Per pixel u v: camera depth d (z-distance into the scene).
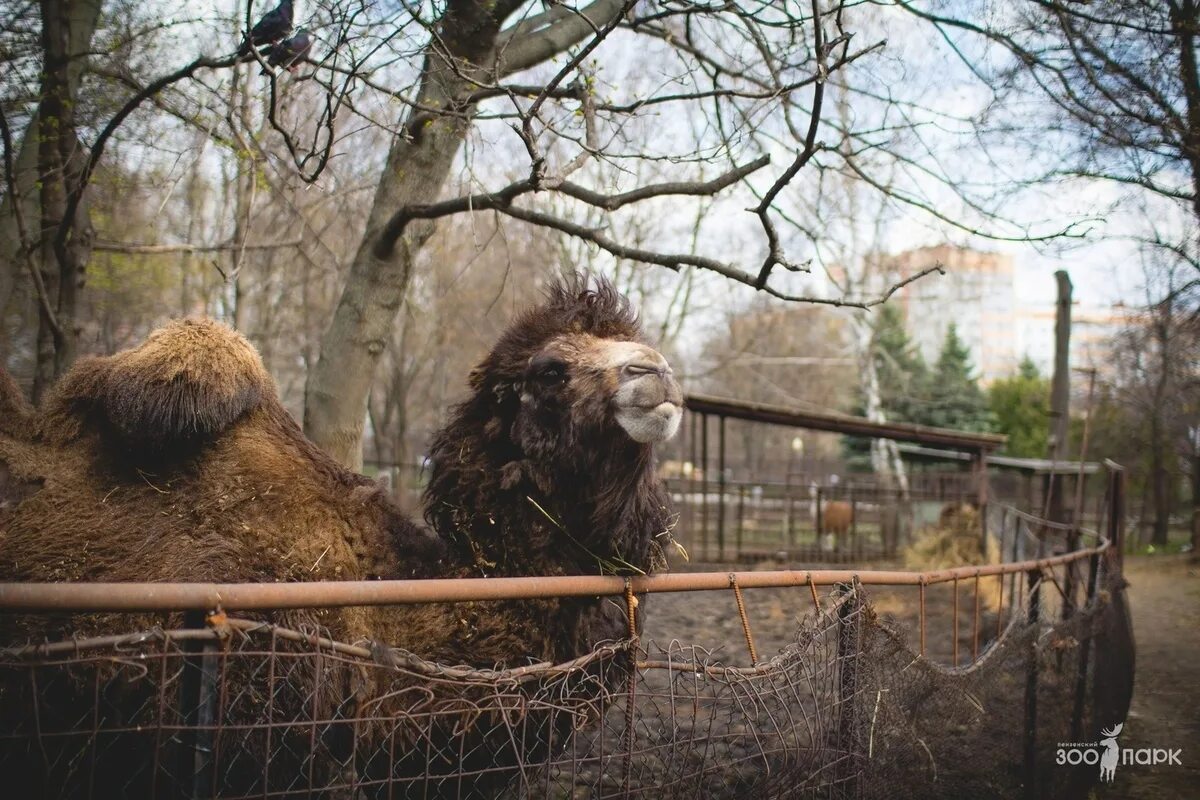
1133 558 21.28
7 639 2.81
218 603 2.07
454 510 3.53
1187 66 7.06
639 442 3.34
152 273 15.24
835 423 16.34
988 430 38.44
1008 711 4.93
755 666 3.09
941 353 39.44
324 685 2.91
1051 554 10.66
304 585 2.18
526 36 6.97
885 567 16.12
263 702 2.84
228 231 17.27
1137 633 11.01
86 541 3.20
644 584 2.91
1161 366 19.77
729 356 31.14
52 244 6.63
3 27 6.58
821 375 44.44
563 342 3.57
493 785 3.27
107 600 1.94
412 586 2.36
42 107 6.29
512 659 3.24
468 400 3.76
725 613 10.55
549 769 2.82
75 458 3.45
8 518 3.24
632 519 3.48
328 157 5.11
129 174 8.05
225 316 16.52
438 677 2.64
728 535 22.16
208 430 3.44
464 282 22.42
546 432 3.47
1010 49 7.35
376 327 6.62
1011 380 41.78
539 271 21.47
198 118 6.18
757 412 16.05
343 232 12.83
